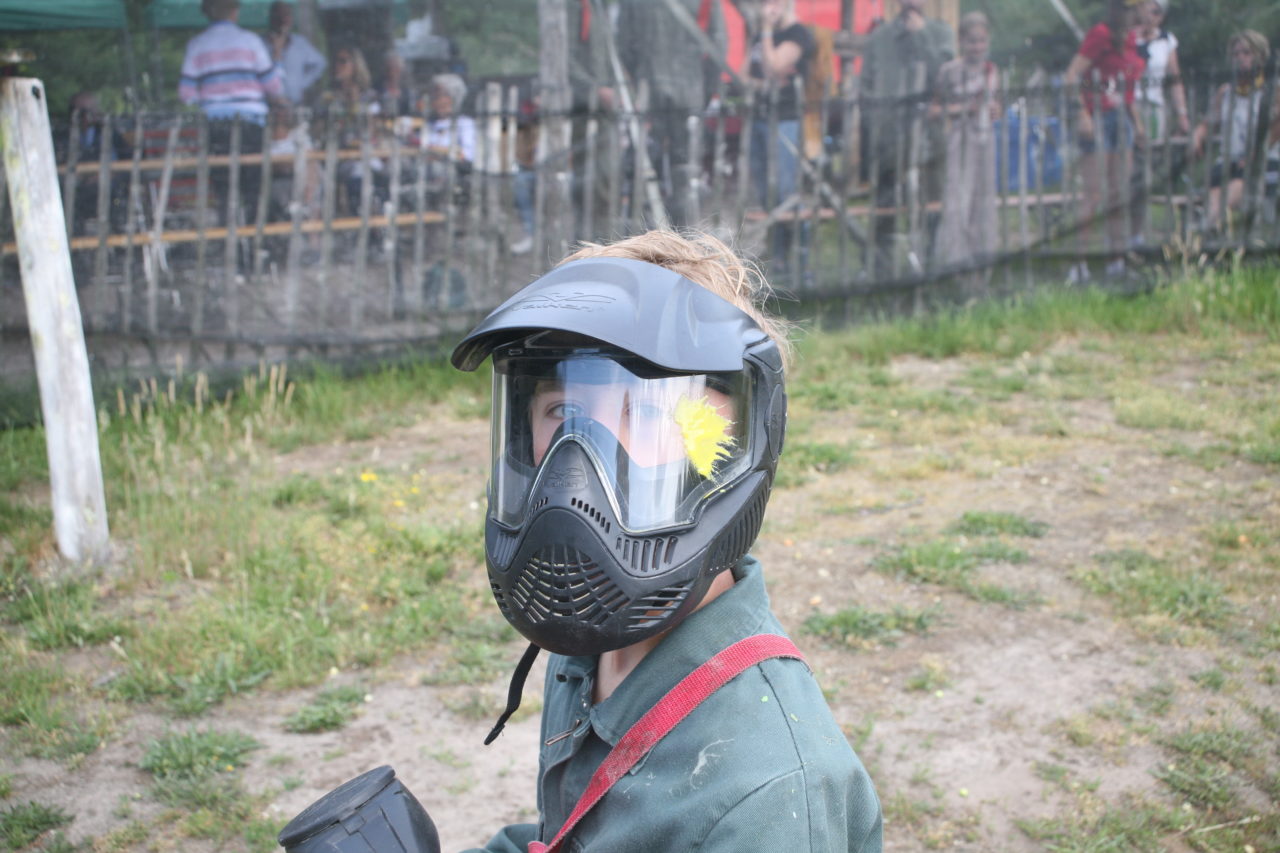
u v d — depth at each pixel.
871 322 9.56
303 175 8.46
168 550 5.23
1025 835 3.27
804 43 9.28
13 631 4.68
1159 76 9.57
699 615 1.32
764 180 9.33
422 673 4.30
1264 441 6.38
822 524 5.61
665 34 9.08
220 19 8.32
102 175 7.95
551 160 8.98
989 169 9.55
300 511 5.91
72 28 7.54
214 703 4.11
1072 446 6.58
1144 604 4.55
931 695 4.00
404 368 8.81
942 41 9.41
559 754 1.42
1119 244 9.80
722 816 1.16
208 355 8.36
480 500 6.12
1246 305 8.95
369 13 8.63
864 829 1.25
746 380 1.35
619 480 1.27
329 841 1.34
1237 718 3.77
